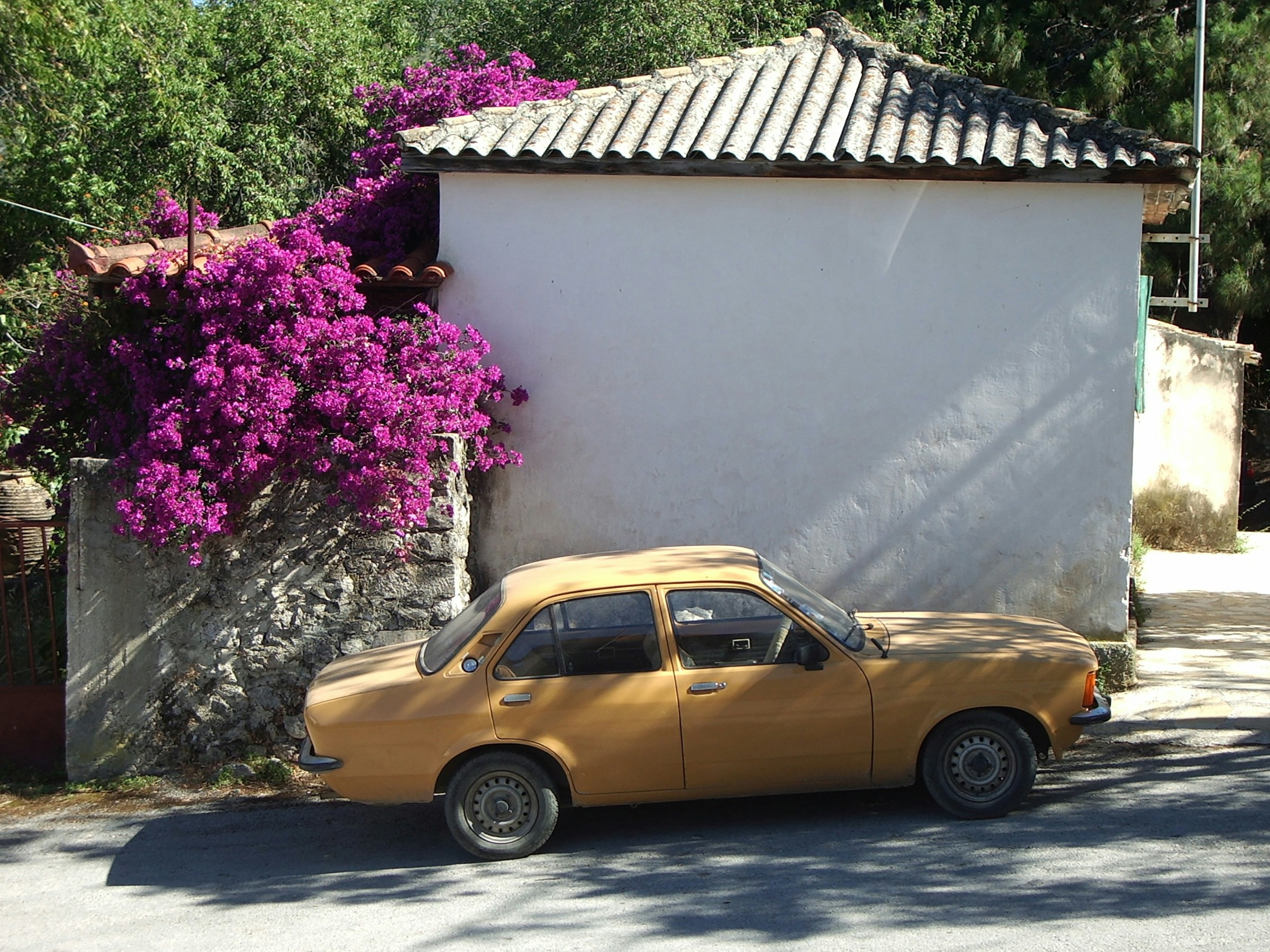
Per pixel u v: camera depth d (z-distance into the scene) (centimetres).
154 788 809
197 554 798
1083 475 870
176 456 801
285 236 975
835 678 616
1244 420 2155
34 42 1756
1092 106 1962
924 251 880
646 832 656
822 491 902
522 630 625
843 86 998
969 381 880
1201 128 1661
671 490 920
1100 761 732
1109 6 2025
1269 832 595
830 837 625
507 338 929
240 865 655
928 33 1911
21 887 640
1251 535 1770
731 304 905
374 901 583
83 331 909
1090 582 872
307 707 633
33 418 951
